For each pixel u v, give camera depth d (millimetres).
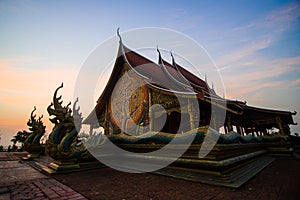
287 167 7578
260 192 3826
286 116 14906
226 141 5754
